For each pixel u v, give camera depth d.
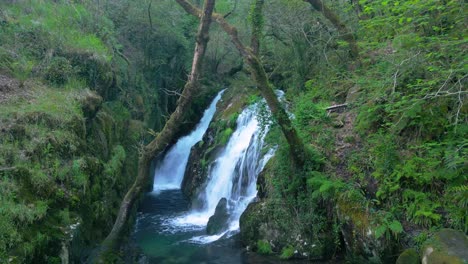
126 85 15.44
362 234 7.40
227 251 9.04
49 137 7.91
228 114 16.00
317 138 9.42
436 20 7.78
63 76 10.52
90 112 9.97
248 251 8.86
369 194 7.87
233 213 10.78
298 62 13.74
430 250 6.18
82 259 7.50
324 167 8.73
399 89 8.16
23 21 11.60
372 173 7.85
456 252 5.91
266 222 8.94
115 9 17.72
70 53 11.21
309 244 8.24
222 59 22.39
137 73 17.19
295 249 8.29
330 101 11.34
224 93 19.56
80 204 7.84
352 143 9.01
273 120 8.89
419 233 6.77
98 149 9.98
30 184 6.95
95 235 8.41
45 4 13.43
